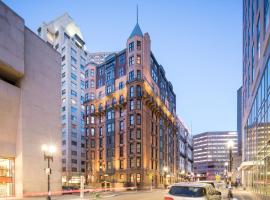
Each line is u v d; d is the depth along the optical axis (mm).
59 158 43625
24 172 35188
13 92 34781
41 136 39656
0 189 32906
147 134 80562
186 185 11945
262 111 28703
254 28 36781
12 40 34625
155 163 86125
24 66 37438
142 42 82750
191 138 175750
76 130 109688
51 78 43688
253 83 37750
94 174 85562
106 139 84812
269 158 23641
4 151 32969
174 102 126375
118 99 84125
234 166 102812
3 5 33500
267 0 25469
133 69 80500
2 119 32938
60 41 117875
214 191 13141
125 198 34625
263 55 27688
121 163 78625
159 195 41438
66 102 107438
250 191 45688
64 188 54469
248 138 46969
